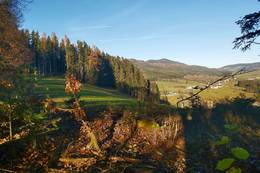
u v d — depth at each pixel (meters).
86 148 10.62
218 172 9.97
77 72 104.69
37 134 8.76
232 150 1.72
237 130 2.16
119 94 89.31
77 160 9.36
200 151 12.23
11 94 7.80
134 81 94.88
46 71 112.75
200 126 18.17
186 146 12.88
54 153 9.33
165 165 10.44
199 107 21.02
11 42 26.48
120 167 9.25
